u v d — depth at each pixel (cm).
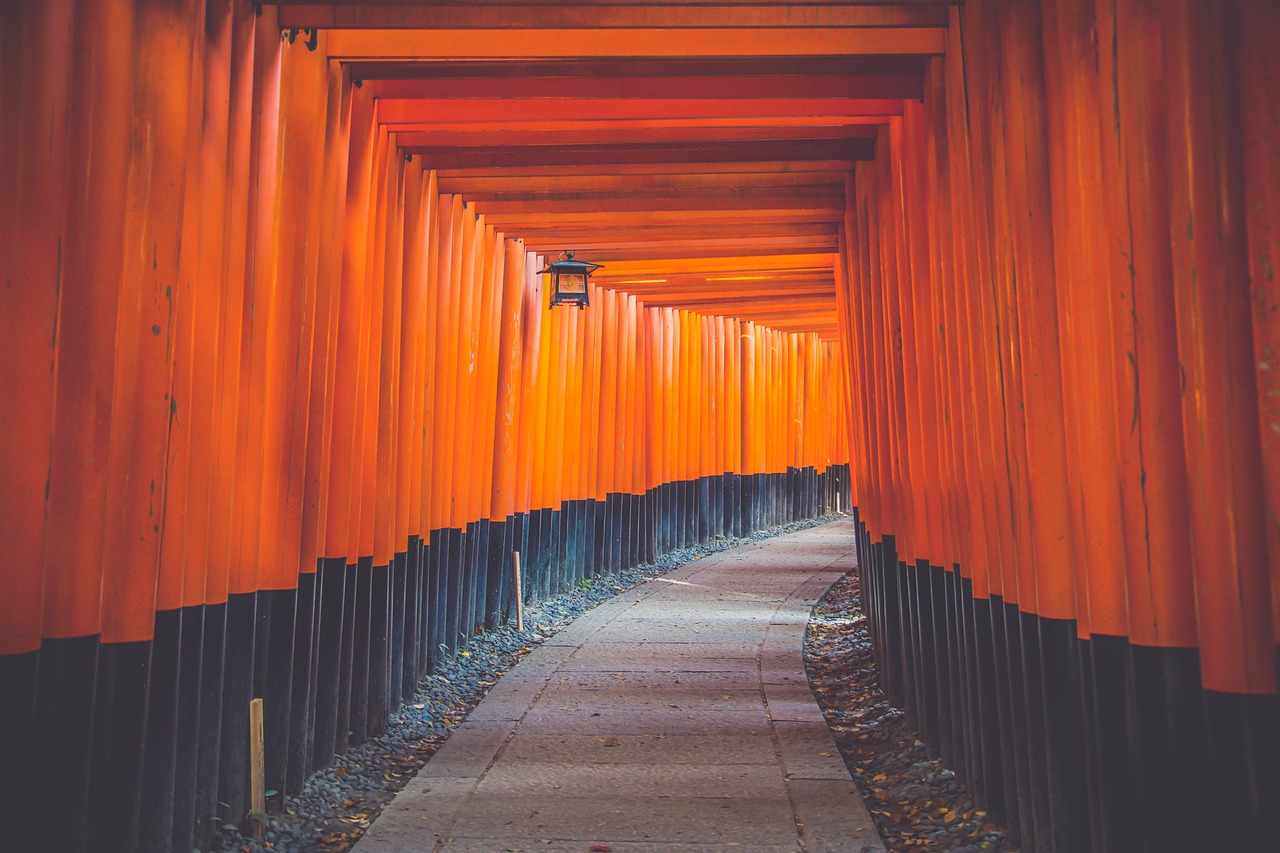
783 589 1296
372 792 572
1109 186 332
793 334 2127
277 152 517
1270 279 275
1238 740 282
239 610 489
